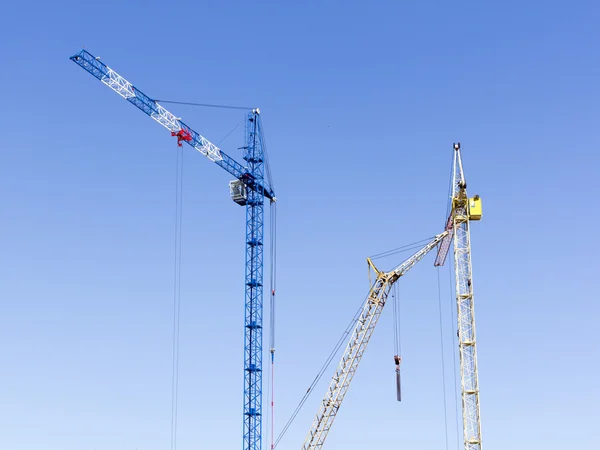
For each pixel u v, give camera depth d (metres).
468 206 167.00
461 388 161.25
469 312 163.62
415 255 187.75
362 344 189.50
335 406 189.62
